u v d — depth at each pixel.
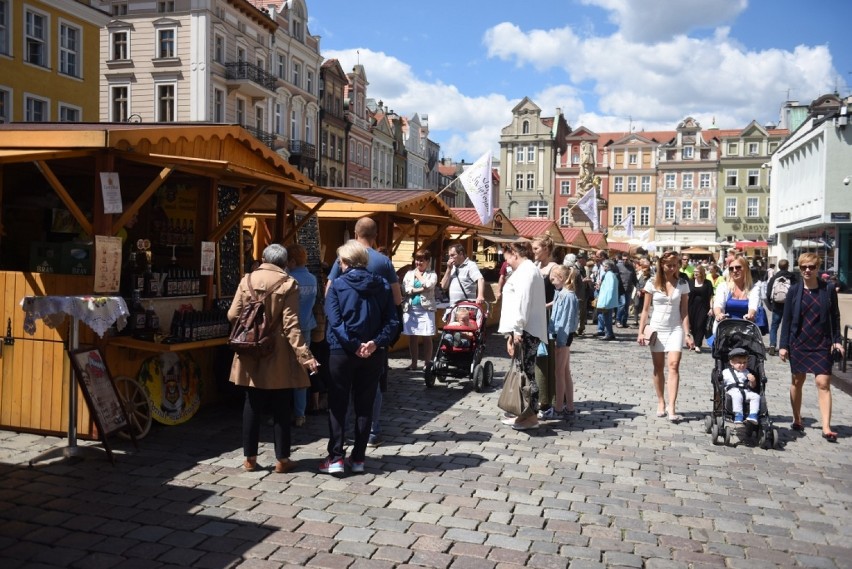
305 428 7.82
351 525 5.05
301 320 7.66
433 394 9.91
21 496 5.38
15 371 6.95
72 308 5.87
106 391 6.58
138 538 4.72
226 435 7.32
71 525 4.88
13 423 6.96
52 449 6.46
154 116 40.69
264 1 50.81
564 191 91.81
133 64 40.78
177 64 40.28
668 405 8.78
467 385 10.68
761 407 7.57
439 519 5.21
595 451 7.24
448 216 16.34
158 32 40.44
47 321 6.16
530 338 8.03
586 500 5.75
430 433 7.74
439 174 95.94
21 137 6.46
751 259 55.06
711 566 4.59
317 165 56.44
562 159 92.62
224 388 8.53
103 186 6.50
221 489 5.70
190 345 7.16
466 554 4.63
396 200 13.75
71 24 29.42
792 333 8.15
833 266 37.34
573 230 33.25
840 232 37.00
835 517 5.53
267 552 4.57
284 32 49.31
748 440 7.85
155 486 5.71
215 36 41.12
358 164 66.12
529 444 7.42
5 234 9.12
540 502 5.66
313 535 4.86
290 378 6.05
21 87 27.00
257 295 5.98
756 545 4.95
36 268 7.24
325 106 57.94
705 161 87.06
